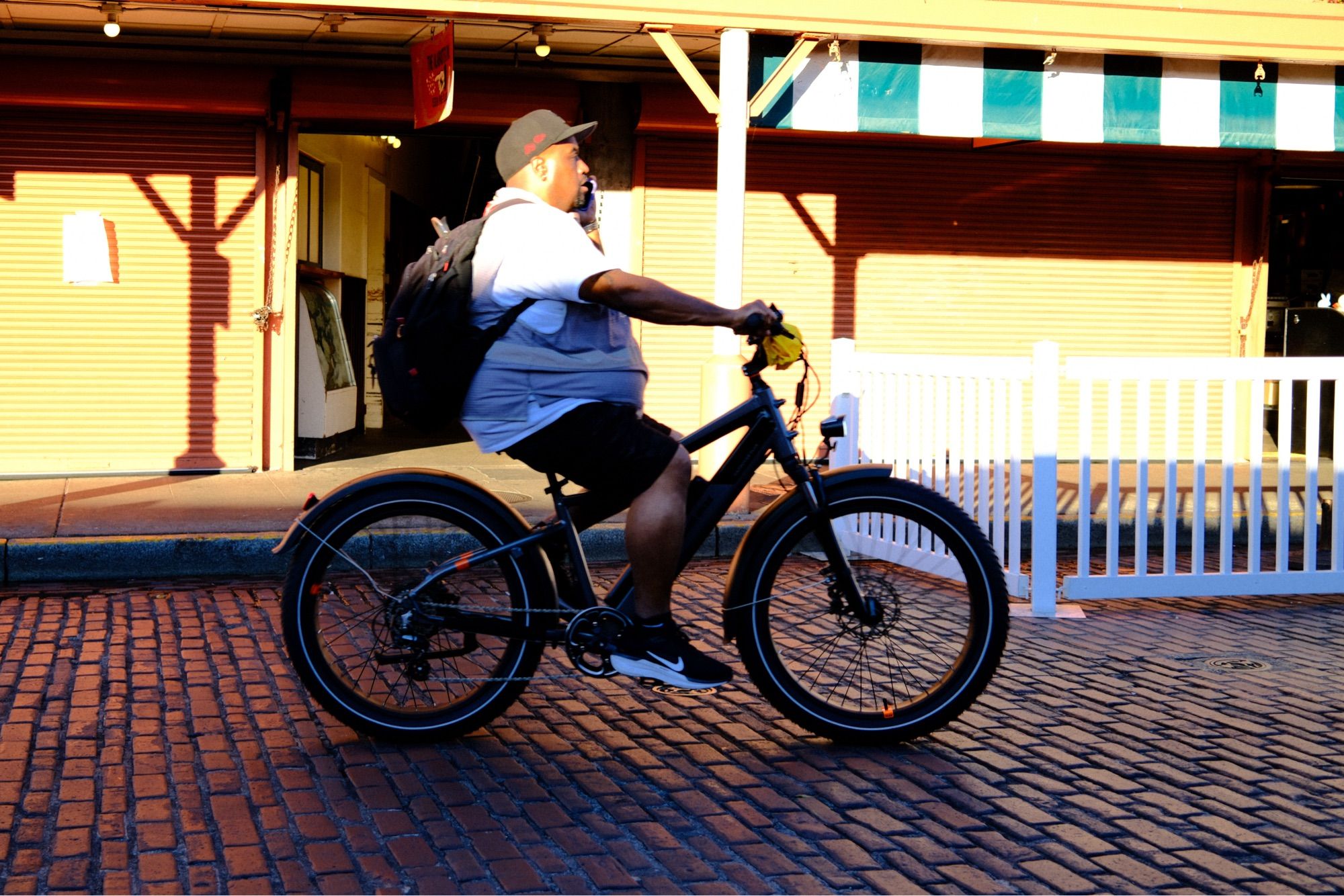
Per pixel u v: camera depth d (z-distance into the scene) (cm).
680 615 612
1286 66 971
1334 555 652
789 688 413
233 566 708
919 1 867
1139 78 941
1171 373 632
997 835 342
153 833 335
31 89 938
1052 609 620
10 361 970
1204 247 1187
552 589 404
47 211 966
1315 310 1280
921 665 429
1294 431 1313
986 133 915
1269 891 310
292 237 1008
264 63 982
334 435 1128
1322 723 447
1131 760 404
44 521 749
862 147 1107
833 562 417
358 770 385
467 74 1022
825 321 1115
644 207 1070
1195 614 633
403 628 400
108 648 534
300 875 310
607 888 305
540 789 371
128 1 825
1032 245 1150
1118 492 630
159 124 978
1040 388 614
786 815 354
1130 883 313
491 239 388
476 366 387
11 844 326
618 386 391
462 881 308
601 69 1036
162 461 998
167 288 990
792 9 838
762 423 412
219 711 444
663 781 380
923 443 694
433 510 407
